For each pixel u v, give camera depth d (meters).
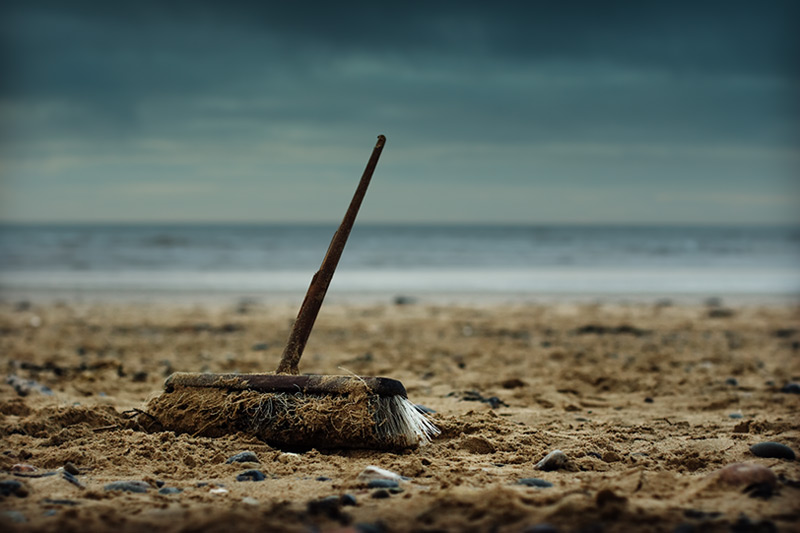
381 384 1.95
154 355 3.43
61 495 1.72
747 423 2.13
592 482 1.77
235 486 1.77
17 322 4.79
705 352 3.57
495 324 4.75
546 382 2.73
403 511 1.65
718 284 8.19
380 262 12.21
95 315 5.21
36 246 17.30
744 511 1.64
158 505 1.67
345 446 1.93
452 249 17.23
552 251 16.28
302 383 1.97
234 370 2.93
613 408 2.39
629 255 14.68
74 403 2.33
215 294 6.94
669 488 1.73
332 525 1.61
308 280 8.54
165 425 2.00
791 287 7.85
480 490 1.72
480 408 2.32
